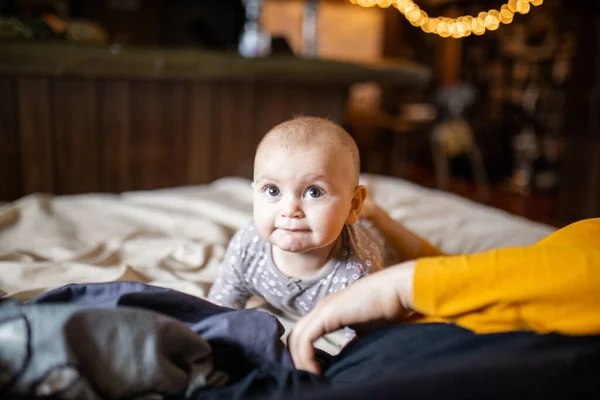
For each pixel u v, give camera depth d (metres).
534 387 0.55
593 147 3.12
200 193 1.66
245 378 0.61
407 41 5.71
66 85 2.33
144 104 2.53
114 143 2.50
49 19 2.42
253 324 0.66
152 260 1.14
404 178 4.83
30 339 0.51
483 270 0.63
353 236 0.85
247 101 2.76
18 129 2.29
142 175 2.61
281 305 0.90
